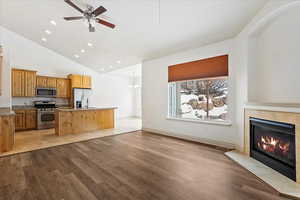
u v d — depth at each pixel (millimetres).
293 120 2076
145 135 4918
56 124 4945
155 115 5254
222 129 3633
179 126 4555
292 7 2119
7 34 5402
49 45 5953
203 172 2402
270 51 2625
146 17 3125
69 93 6805
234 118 3422
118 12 3066
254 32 2844
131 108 10250
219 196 1806
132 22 3377
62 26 4176
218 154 3178
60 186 1996
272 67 2590
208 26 3109
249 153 2975
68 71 7008
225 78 3729
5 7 3789
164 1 2592
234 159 2842
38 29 4734
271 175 2248
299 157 2006
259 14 2561
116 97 9289
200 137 4062
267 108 2490
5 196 1789
